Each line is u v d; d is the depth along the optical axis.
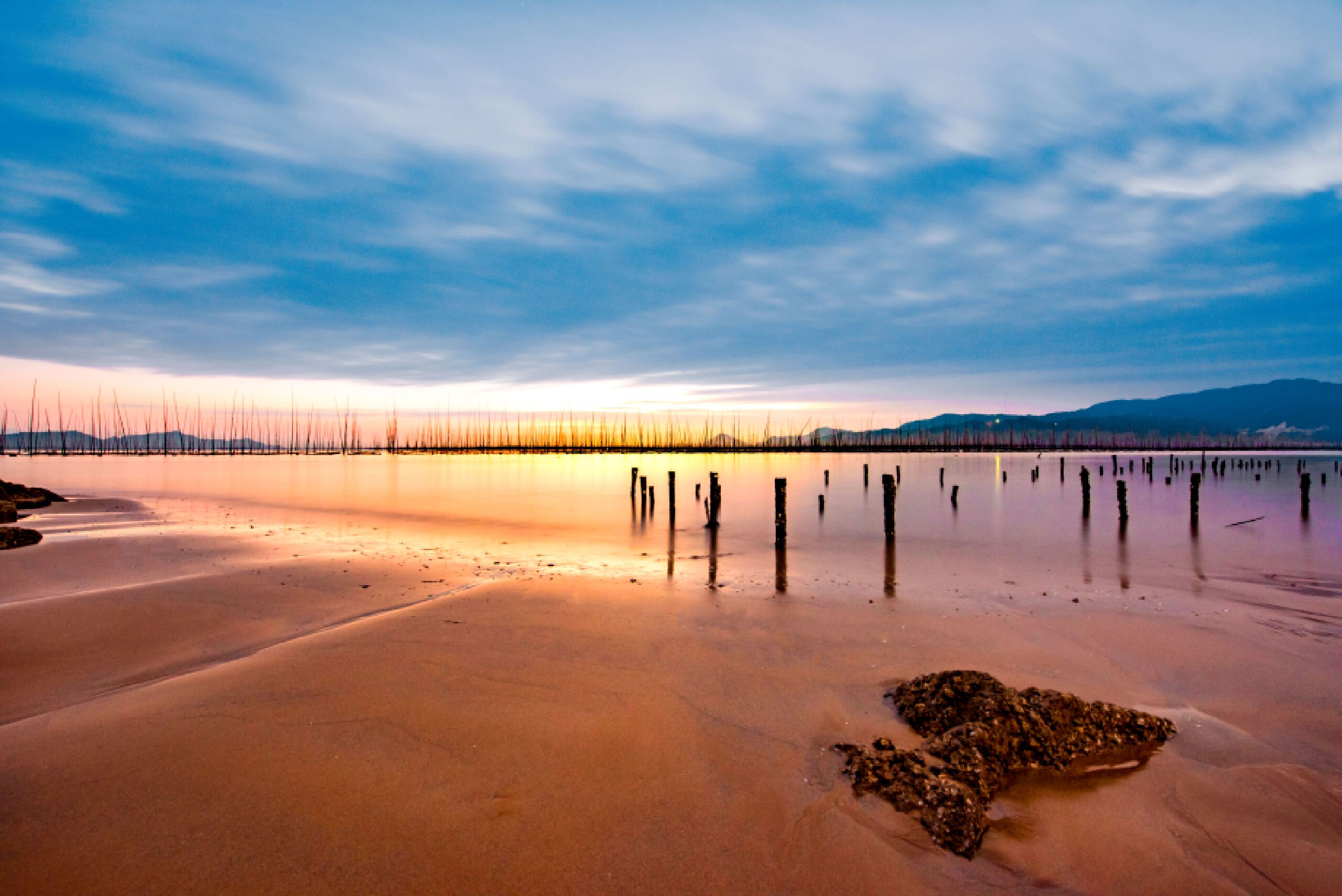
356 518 28.73
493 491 46.44
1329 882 4.41
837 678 7.87
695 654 8.62
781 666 8.24
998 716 6.01
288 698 6.76
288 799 4.89
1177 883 4.39
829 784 5.31
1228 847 4.78
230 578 13.35
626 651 8.70
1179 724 6.78
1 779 5.12
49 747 5.66
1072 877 4.42
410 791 5.04
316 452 176.88
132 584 12.96
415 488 49.47
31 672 7.86
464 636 9.12
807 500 38.50
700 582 14.30
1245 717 7.02
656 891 4.08
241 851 4.29
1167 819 5.09
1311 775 5.76
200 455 157.12
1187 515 29.50
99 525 23.91
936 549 20.11
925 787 5.07
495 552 19.00
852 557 18.42
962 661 8.66
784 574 15.59
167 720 6.19
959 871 4.39
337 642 8.74
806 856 4.44
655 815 4.85
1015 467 88.69
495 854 4.34
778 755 5.80
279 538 20.92
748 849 4.50
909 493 43.66
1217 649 9.40
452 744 5.82
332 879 4.05
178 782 5.10
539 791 5.10
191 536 20.89
